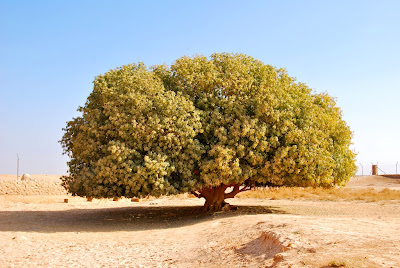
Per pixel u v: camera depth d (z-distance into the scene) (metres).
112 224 21.23
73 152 22.42
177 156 21.03
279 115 21.36
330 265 7.87
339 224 13.62
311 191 40.94
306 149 21.33
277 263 9.07
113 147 19.62
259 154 21.16
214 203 24.89
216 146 20.70
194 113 21.33
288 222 14.08
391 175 57.03
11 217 23.42
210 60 24.14
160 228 19.48
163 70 24.22
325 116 23.58
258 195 39.16
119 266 11.77
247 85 22.48
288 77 24.72
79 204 33.91
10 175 67.25
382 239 10.30
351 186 50.38
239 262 10.63
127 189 19.91
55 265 11.95
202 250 13.16
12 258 12.83
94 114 22.12
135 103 20.83
